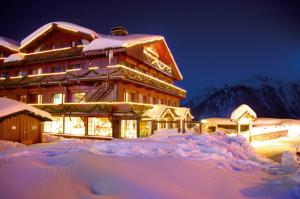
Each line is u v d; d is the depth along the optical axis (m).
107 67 22.55
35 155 9.09
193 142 11.41
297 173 6.04
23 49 30.02
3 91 31.48
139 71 27.14
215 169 7.08
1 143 16.12
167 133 17.91
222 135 14.45
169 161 7.48
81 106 23.69
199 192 5.25
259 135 20.19
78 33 26.09
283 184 5.62
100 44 23.28
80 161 7.41
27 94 29.42
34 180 5.98
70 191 5.30
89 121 24.47
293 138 23.62
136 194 5.01
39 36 28.80
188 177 6.16
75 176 6.11
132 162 7.24
